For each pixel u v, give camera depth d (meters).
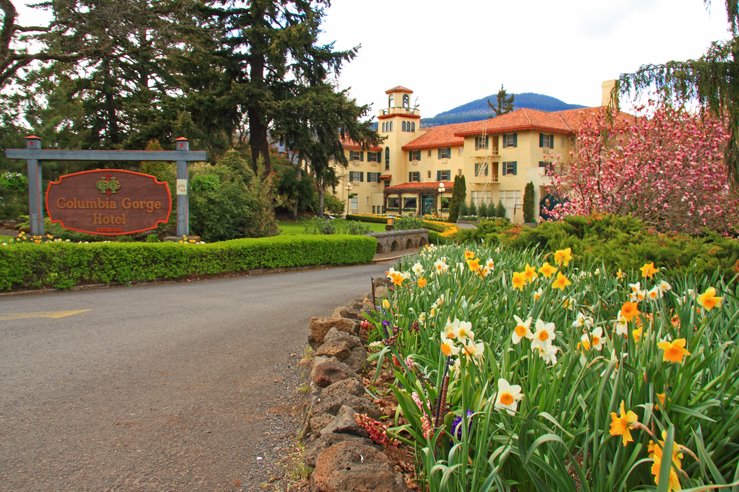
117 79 32.84
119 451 3.52
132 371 5.30
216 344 6.46
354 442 2.81
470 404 2.54
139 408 4.30
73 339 6.58
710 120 11.31
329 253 17.91
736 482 1.61
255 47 29.30
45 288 10.82
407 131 64.88
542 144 49.25
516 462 2.31
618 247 7.02
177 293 10.82
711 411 2.35
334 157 34.16
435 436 2.40
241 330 7.28
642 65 8.08
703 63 7.48
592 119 13.85
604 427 2.08
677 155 11.49
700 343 2.98
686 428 2.20
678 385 2.29
